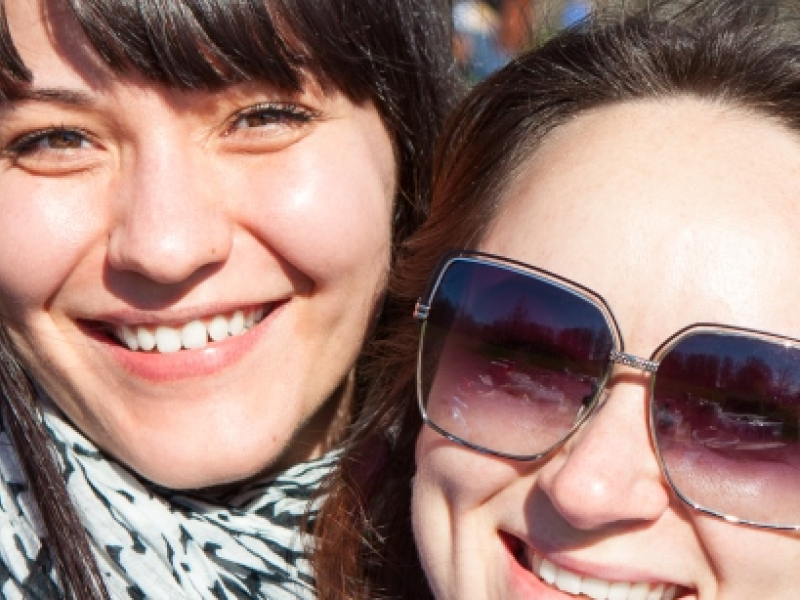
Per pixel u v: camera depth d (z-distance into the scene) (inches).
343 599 23.1
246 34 20.4
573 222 19.6
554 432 19.6
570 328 19.4
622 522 19.3
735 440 18.8
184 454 22.0
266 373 22.6
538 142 20.9
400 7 22.6
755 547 18.9
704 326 18.8
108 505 22.4
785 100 19.9
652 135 19.9
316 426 24.6
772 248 18.9
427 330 20.8
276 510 23.6
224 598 22.3
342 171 22.0
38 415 22.6
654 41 20.8
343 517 23.3
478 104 22.1
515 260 19.9
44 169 21.1
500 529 20.3
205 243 21.0
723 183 19.2
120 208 21.0
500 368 20.0
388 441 23.6
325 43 21.1
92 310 21.7
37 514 22.1
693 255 19.0
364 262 22.7
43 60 20.2
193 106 20.7
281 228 21.7
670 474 19.0
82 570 21.6
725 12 21.0
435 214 22.5
